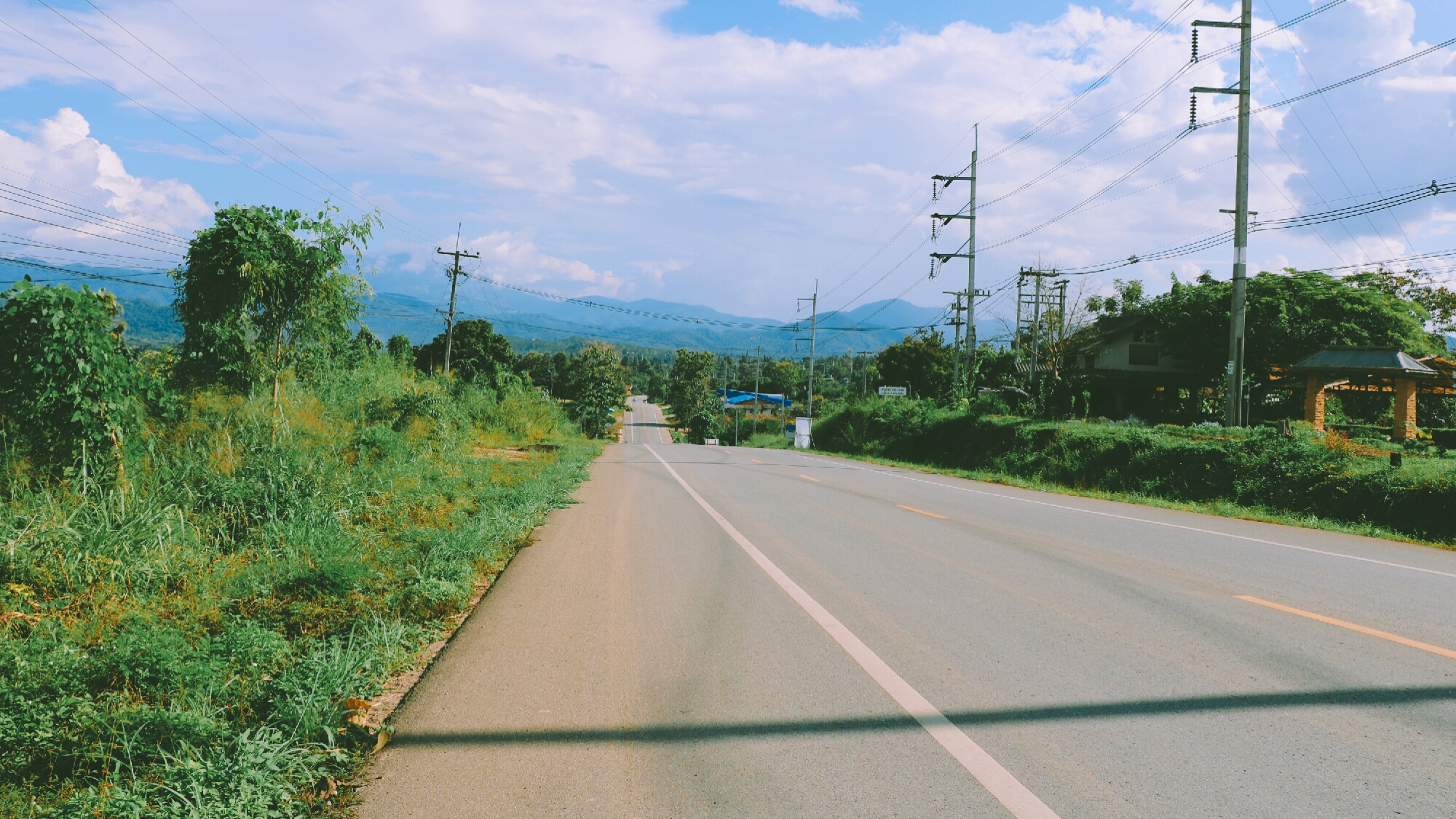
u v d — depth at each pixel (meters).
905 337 58.41
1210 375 36.19
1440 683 4.40
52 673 4.02
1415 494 11.41
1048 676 4.55
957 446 28.81
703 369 130.62
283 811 3.08
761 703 4.17
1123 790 3.20
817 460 29.00
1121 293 46.34
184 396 10.43
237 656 4.50
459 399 27.83
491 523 9.37
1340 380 23.47
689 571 7.56
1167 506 14.34
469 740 3.72
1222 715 3.96
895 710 4.06
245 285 11.12
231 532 7.72
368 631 5.18
